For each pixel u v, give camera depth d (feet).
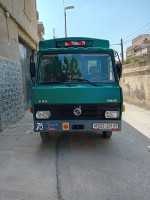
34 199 8.49
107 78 13.57
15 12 24.29
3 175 10.59
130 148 14.56
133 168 11.31
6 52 20.94
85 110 12.56
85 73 13.66
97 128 12.59
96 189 9.20
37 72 13.57
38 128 12.69
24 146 15.10
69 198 8.54
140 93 33.65
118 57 14.15
